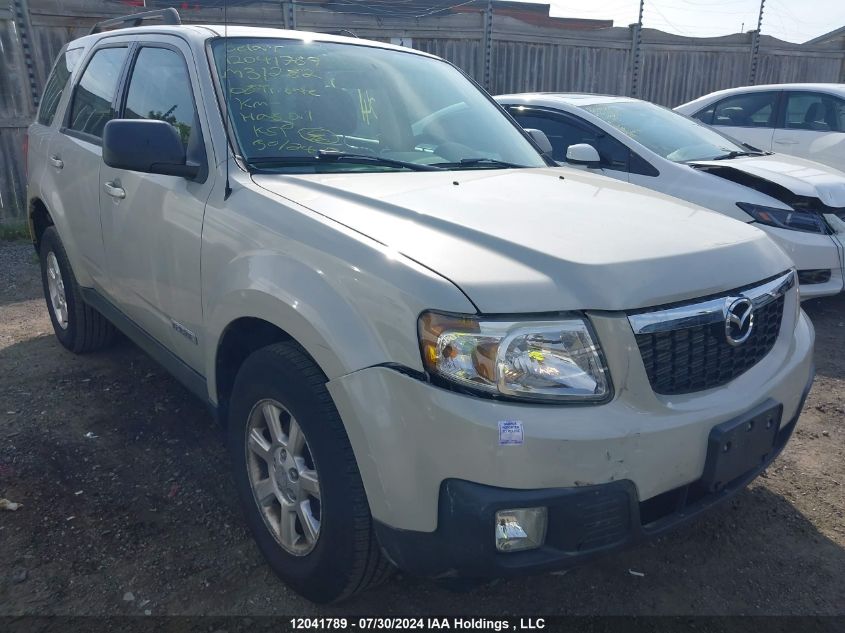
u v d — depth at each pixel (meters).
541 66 11.13
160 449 3.48
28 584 2.54
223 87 2.99
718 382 2.24
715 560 2.78
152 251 3.12
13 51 8.05
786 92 8.45
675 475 2.06
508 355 1.90
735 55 12.80
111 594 2.51
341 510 2.13
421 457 1.92
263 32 3.38
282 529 2.48
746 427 2.19
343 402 2.04
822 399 4.21
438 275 1.98
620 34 11.62
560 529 1.92
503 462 1.86
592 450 1.90
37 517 2.91
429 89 3.66
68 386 4.17
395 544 2.03
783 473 3.41
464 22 10.32
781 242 5.18
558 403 1.92
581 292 1.98
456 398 1.88
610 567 2.73
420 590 2.57
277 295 2.25
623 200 2.75
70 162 4.02
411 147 3.28
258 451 2.57
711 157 6.10
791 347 2.56
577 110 6.32
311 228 2.31
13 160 8.32
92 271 3.93
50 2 8.09
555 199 2.66
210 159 2.83
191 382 3.07
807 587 2.64
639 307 2.01
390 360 1.97
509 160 3.52
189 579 2.60
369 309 2.03
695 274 2.16
